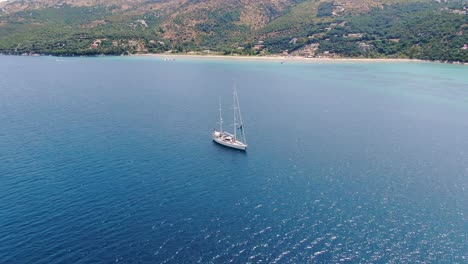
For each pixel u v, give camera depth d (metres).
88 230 69.38
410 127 141.38
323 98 194.38
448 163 104.56
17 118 143.38
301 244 66.62
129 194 83.25
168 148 113.38
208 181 90.94
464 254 65.06
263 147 116.25
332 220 74.38
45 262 60.78
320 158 107.25
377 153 111.75
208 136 126.31
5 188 84.62
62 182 88.19
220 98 189.25
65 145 113.31
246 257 62.84
